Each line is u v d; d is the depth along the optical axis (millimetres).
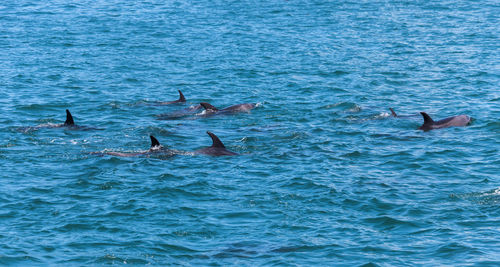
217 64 84625
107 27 111125
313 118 61156
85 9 131375
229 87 73812
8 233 34938
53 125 58250
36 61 85125
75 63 84688
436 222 36625
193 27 110875
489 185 42188
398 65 83000
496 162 46750
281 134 55438
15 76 76812
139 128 57562
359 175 44531
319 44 96688
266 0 141500
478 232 35188
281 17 120312
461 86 72125
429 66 82062
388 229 35938
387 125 58156
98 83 75062
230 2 139250
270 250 33375
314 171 45312
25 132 55656
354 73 79312
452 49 91625
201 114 63062
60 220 36781
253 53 90875
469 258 32219
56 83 74500
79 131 56594
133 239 34500
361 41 98625
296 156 49062
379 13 124062
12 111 62844
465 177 43875
